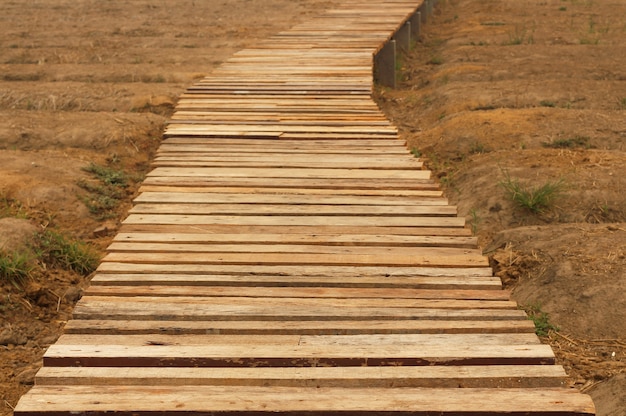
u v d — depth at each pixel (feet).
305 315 20.58
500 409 16.53
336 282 22.49
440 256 24.20
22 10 106.32
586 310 25.09
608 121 44.39
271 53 59.21
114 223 35.09
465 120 45.68
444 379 17.71
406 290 22.09
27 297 27.66
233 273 23.07
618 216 33.09
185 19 97.25
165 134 37.24
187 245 25.09
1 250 29.14
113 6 109.60
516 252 29.73
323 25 72.64
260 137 36.94
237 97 45.29
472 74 60.90
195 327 19.99
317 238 25.49
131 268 23.35
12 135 43.62
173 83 60.23
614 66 61.52
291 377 17.80
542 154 39.11
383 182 30.63
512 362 18.42
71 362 18.51
